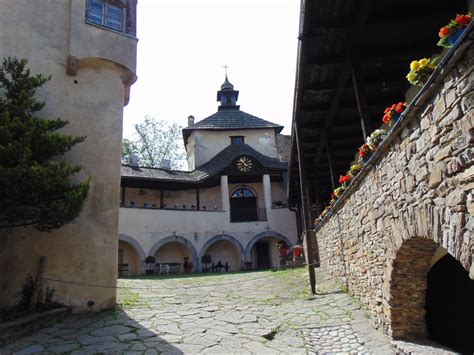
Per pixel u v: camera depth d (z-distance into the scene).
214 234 24.86
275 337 7.24
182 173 26.94
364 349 6.22
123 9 11.20
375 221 6.56
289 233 26.11
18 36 9.42
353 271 8.69
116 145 10.05
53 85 9.58
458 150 3.52
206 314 8.81
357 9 6.86
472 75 3.18
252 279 14.02
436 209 4.12
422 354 5.23
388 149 5.56
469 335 6.50
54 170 7.50
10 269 8.15
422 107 4.26
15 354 6.10
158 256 24.20
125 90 11.35
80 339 6.88
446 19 7.25
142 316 8.50
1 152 6.77
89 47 10.15
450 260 6.59
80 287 8.70
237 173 26.36
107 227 9.36
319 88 9.22
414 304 6.05
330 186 19.88
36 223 7.60
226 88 34.16
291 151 14.01
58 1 10.16
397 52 8.12
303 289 10.98
